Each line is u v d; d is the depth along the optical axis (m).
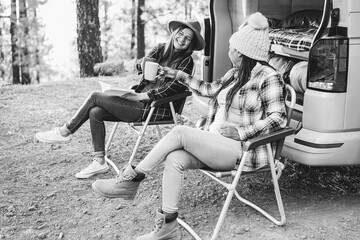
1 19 19.16
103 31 19.66
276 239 2.99
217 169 2.95
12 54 18.42
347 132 3.20
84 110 3.86
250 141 2.80
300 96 3.67
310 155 3.16
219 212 3.35
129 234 3.09
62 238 3.05
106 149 4.16
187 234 3.09
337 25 3.11
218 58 4.39
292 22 4.68
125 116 3.83
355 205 3.43
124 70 10.52
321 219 3.23
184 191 3.68
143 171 2.93
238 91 3.01
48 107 6.29
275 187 3.06
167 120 3.95
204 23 4.37
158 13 15.47
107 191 3.04
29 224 3.22
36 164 4.23
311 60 3.19
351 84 3.14
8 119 5.64
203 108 4.19
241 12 4.38
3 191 3.68
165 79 3.85
